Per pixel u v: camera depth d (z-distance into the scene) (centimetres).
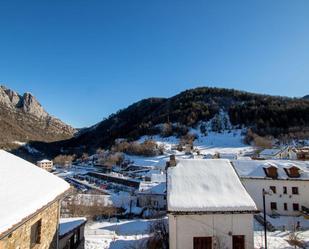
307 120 14912
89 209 4744
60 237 1579
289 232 3014
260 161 4325
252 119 16525
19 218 819
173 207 1764
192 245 1764
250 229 1791
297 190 3934
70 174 11000
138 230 3331
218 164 2184
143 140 16212
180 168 2133
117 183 8650
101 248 2170
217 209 1767
